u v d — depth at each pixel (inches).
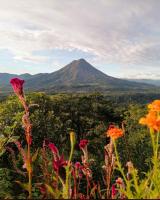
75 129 1168.8
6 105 629.0
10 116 584.4
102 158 829.2
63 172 117.9
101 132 1034.7
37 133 714.2
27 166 101.3
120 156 642.8
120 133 114.0
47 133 725.3
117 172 416.5
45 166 119.5
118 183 117.6
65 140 773.9
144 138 807.1
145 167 756.6
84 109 1337.4
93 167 603.8
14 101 639.1
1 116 586.2
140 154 775.7
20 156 309.7
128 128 877.8
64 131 809.5
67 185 102.1
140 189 105.3
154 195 101.0
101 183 501.0
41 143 714.8
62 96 1227.9
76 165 122.9
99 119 1389.0
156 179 107.1
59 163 104.2
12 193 254.1
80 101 1352.1
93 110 1382.9
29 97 823.1
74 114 1222.3
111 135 114.0
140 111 922.7
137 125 877.2
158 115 105.7
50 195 100.5
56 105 1087.0
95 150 881.5
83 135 1130.0
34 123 709.3
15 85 104.7
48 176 115.6
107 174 121.2
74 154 641.6
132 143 778.2
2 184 251.3
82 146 125.9
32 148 625.6
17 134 443.2
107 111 1487.5
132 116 911.7
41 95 846.5
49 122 744.3
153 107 105.3
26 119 104.8
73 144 103.3
